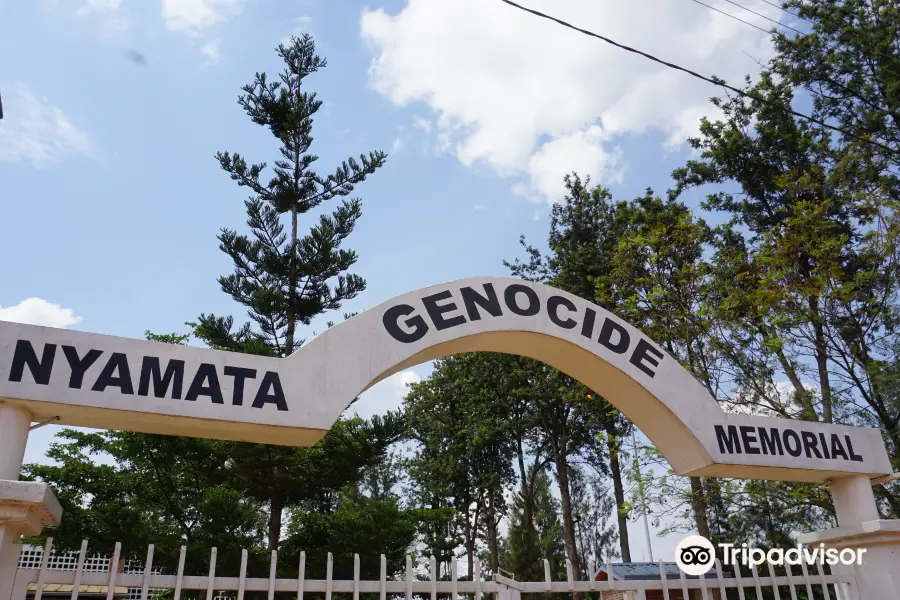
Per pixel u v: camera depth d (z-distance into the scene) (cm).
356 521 1352
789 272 1403
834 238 1462
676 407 609
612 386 632
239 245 1578
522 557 2998
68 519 1355
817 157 1900
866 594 634
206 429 482
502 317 572
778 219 1930
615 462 2859
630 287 1659
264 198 1775
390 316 539
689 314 1498
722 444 616
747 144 1959
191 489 1608
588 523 3838
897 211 1406
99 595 1047
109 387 441
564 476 2808
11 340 429
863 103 1909
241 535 1373
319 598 1320
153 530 1422
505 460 3419
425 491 3569
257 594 1285
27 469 1557
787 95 1988
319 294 1634
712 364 1466
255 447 1366
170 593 1248
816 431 666
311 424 484
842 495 677
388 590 502
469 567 3378
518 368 2817
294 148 1773
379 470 3644
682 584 602
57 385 429
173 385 458
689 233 1591
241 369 480
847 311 1375
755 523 1410
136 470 1691
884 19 1889
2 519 401
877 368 1300
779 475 661
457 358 3203
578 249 2658
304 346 505
